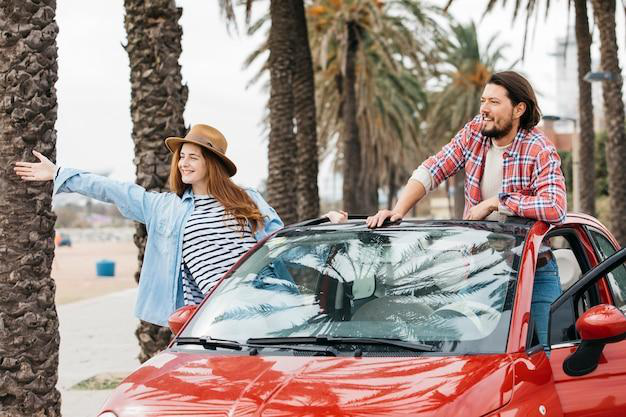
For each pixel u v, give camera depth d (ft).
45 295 22.00
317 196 84.69
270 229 20.39
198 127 19.85
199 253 19.61
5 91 21.72
